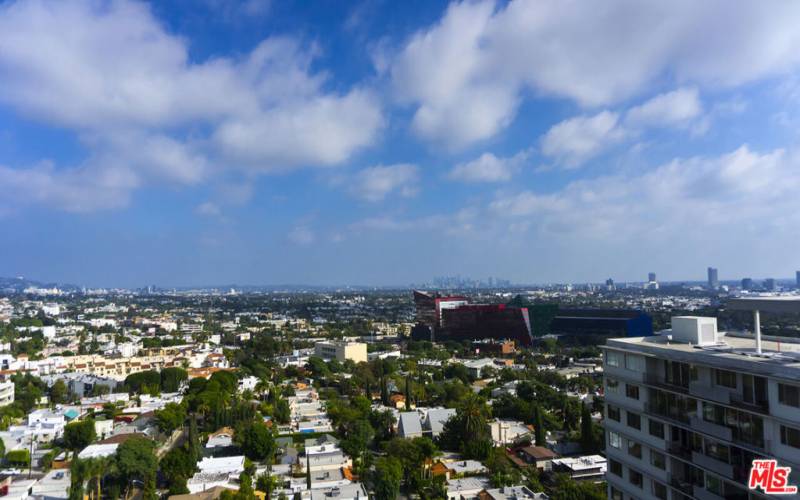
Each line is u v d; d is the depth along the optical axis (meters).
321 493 131.00
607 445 75.56
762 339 70.69
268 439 170.75
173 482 143.00
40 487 140.62
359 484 136.12
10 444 171.38
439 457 171.25
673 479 63.06
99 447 166.62
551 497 129.12
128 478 144.00
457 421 185.38
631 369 70.44
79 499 126.69
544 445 180.25
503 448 176.88
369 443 196.00
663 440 64.69
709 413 58.94
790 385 49.75
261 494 139.12
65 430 174.62
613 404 73.94
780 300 56.28
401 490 150.12
